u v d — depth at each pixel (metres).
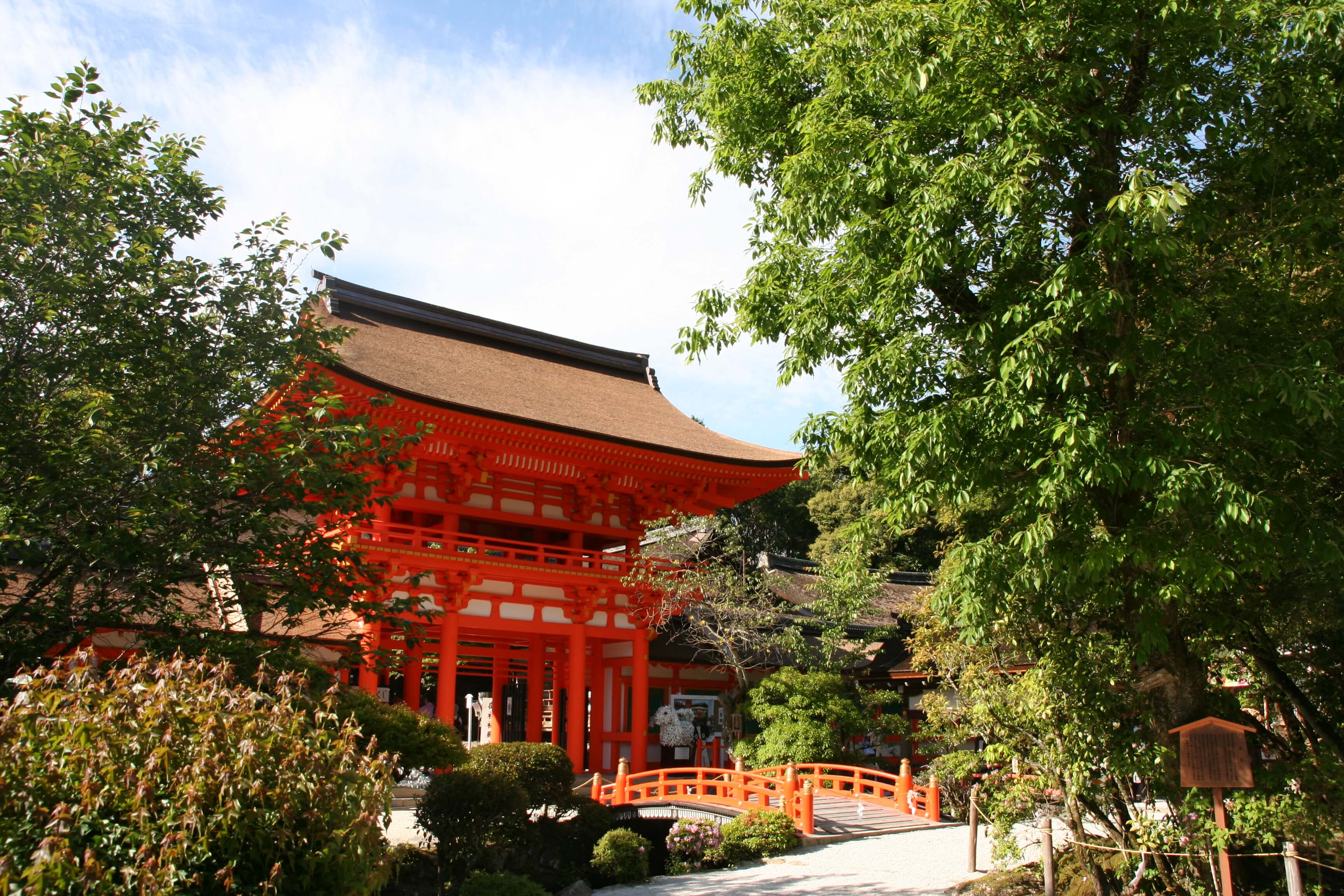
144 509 8.53
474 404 23.69
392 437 10.35
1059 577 8.85
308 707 8.00
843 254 10.32
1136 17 8.66
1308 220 8.62
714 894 13.41
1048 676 10.03
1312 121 8.38
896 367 9.43
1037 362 8.34
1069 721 9.96
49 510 8.76
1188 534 8.70
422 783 19.36
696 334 11.59
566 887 13.86
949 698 18.95
